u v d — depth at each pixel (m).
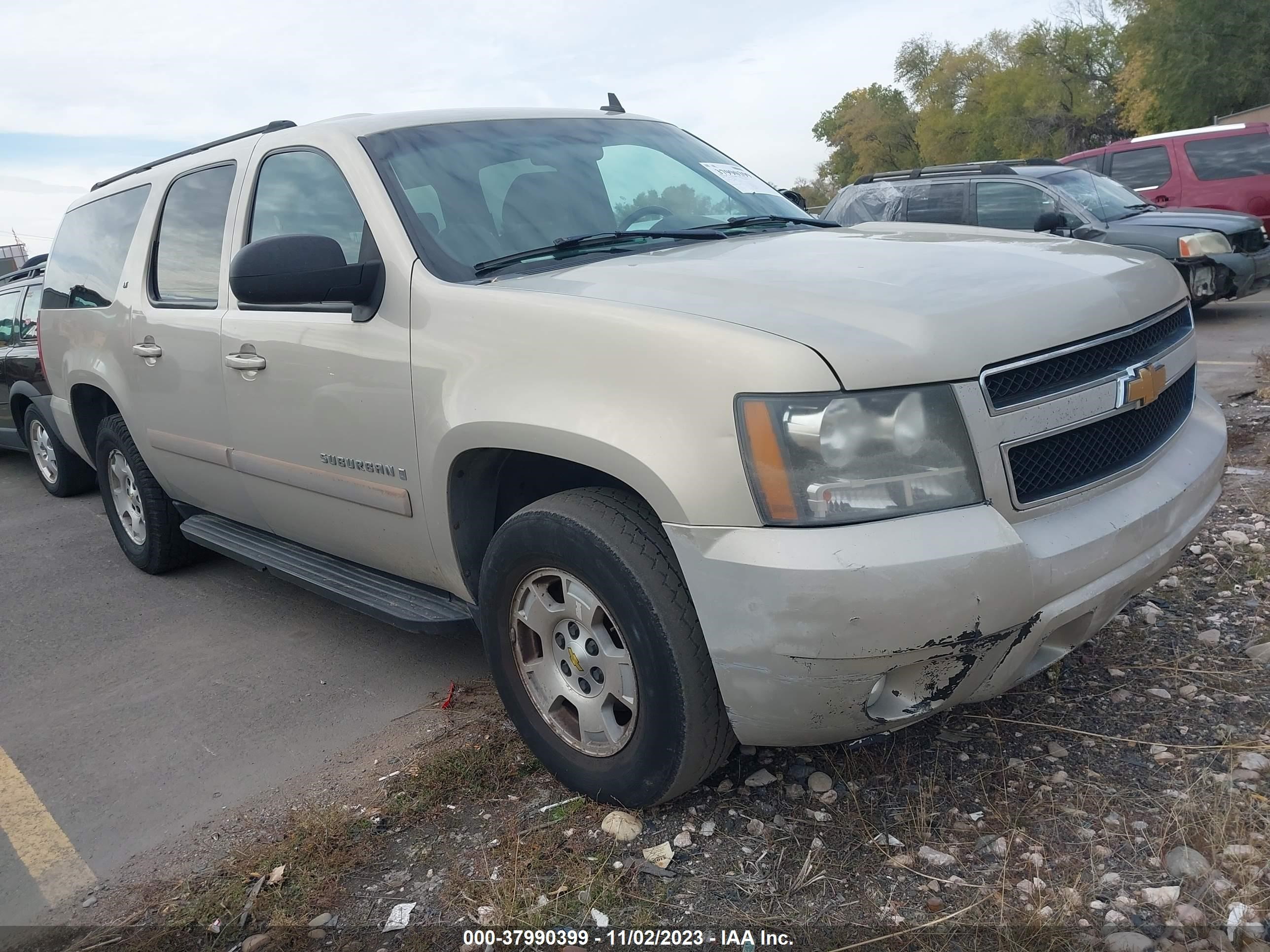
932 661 2.11
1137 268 2.70
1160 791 2.46
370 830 2.68
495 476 2.85
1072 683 3.01
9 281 7.74
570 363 2.40
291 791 2.98
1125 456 2.46
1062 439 2.29
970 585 2.04
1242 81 32.81
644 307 2.36
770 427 2.07
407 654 3.91
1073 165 12.32
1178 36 33.47
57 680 3.99
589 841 2.51
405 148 3.24
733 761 2.76
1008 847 2.32
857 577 2.00
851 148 78.06
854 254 2.74
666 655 2.29
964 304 2.26
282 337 3.31
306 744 3.26
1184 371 2.79
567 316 2.44
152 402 4.23
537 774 2.86
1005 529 2.11
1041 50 52.25
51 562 5.62
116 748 3.38
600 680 2.57
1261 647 3.07
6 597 5.07
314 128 3.46
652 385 2.23
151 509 4.83
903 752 2.72
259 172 3.67
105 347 4.62
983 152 59.06
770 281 2.45
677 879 2.33
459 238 2.99
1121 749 2.65
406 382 2.84
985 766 2.63
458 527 2.87
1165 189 12.42
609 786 2.54
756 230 3.46
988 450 2.14
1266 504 4.26
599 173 3.45
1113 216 9.79
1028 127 53.16
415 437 2.84
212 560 5.32
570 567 2.47
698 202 3.55
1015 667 2.26
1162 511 2.44
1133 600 3.51
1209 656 3.09
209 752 3.29
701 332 2.19
